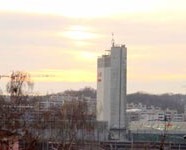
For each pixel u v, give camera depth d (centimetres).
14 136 17800
